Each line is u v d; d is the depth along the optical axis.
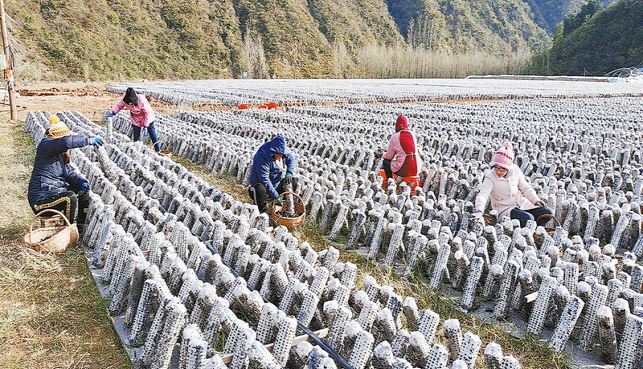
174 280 4.48
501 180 6.68
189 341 3.47
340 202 6.71
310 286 4.44
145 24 61.19
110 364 3.94
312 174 8.12
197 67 60.31
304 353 3.49
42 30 50.03
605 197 7.81
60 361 3.93
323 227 6.76
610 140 12.23
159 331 3.84
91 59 50.69
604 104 22.48
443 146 11.85
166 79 55.97
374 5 95.94
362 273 5.59
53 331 4.31
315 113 18.14
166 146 11.78
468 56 74.88
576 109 20.09
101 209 5.89
